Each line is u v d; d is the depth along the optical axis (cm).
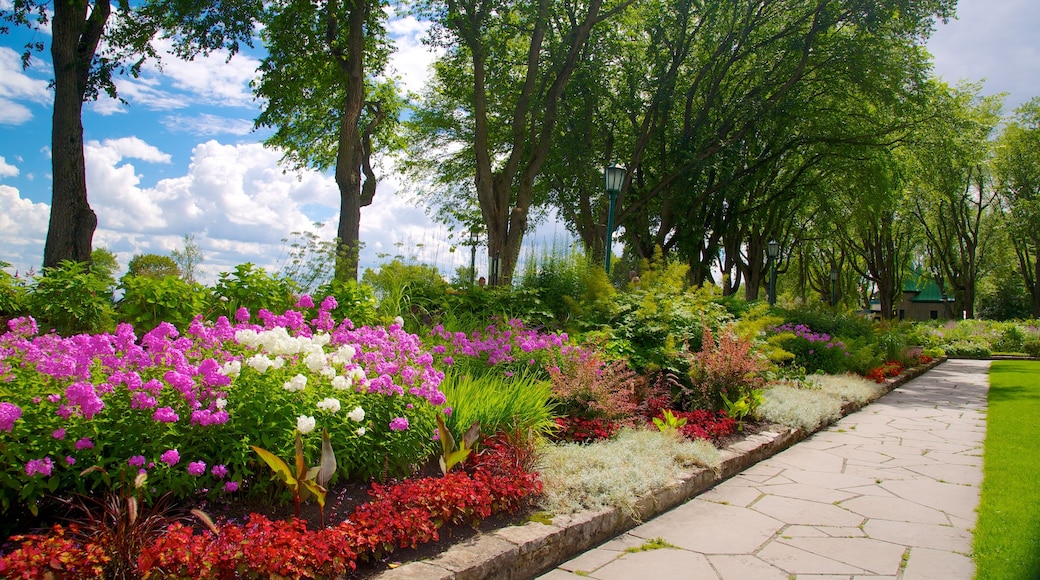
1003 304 5125
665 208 2325
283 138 2134
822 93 2323
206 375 350
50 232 1342
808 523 463
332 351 472
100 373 349
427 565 322
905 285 6856
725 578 362
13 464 288
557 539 385
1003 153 3731
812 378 1153
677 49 2203
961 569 376
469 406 505
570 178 2247
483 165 1741
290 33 1730
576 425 616
